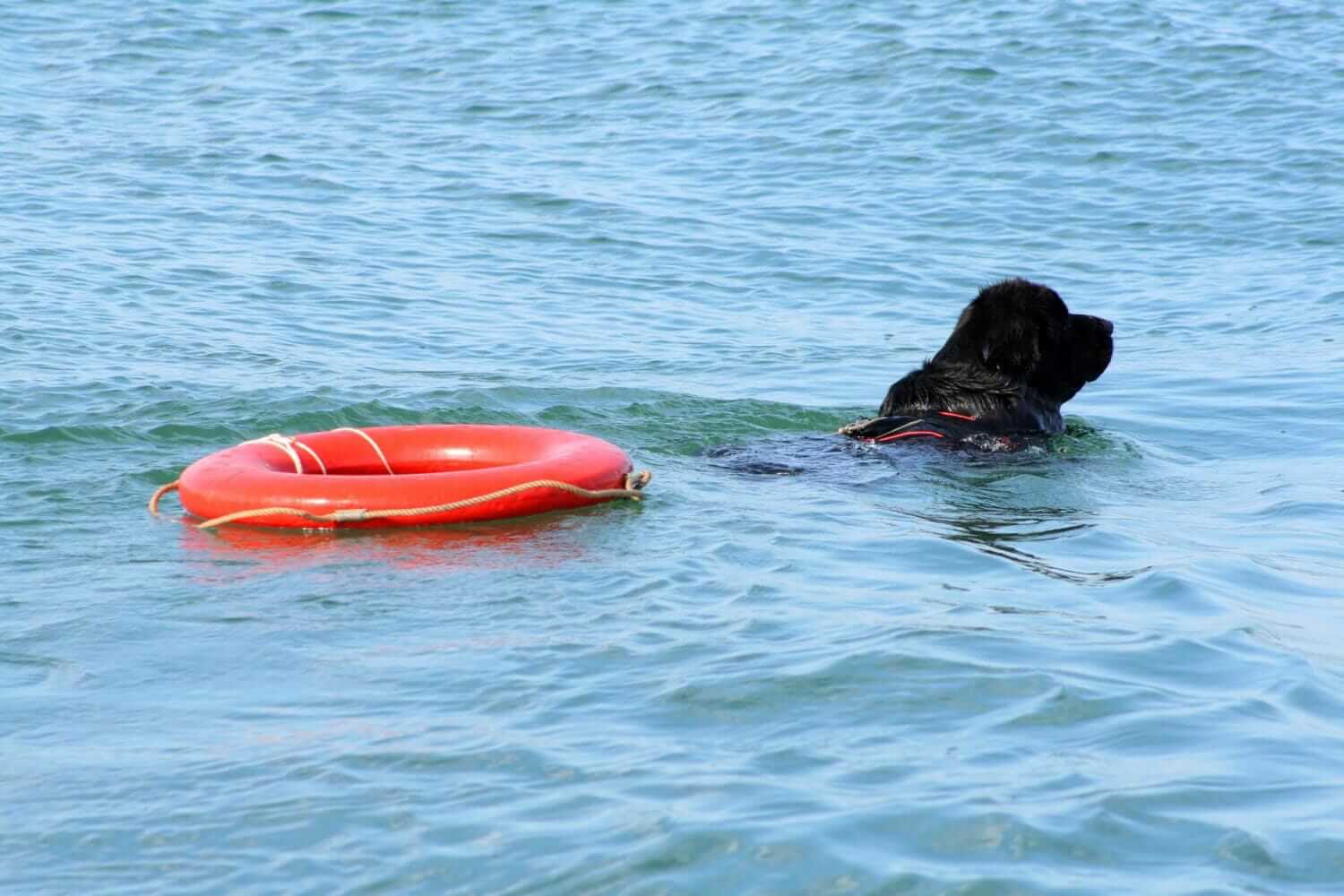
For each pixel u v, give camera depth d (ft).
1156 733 18.78
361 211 72.64
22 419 38.40
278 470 31.86
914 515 30.71
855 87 97.45
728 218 73.10
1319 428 40.88
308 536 29.17
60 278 57.57
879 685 20.30
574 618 23.54
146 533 29.27
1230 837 15.97
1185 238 70.13
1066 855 15.60
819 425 41.42
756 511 30.76
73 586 25.71
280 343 50.42
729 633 22.58
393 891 15.23
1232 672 21.03
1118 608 24.12
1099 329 38.78
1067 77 97.86
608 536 28.84
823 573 26.08
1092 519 30.81
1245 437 40.16
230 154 83.10
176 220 69.26
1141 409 43.83
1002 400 37.83
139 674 21.45
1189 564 27.02
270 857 15.94
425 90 99.81
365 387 44.14
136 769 18.11
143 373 44.57
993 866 15.37
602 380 47.34
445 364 48.83
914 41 106.22
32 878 15.64
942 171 81.71
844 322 57.26
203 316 53.62
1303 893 14.85
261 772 17.93
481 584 25.64
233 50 110.22
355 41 112.37
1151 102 92.89
